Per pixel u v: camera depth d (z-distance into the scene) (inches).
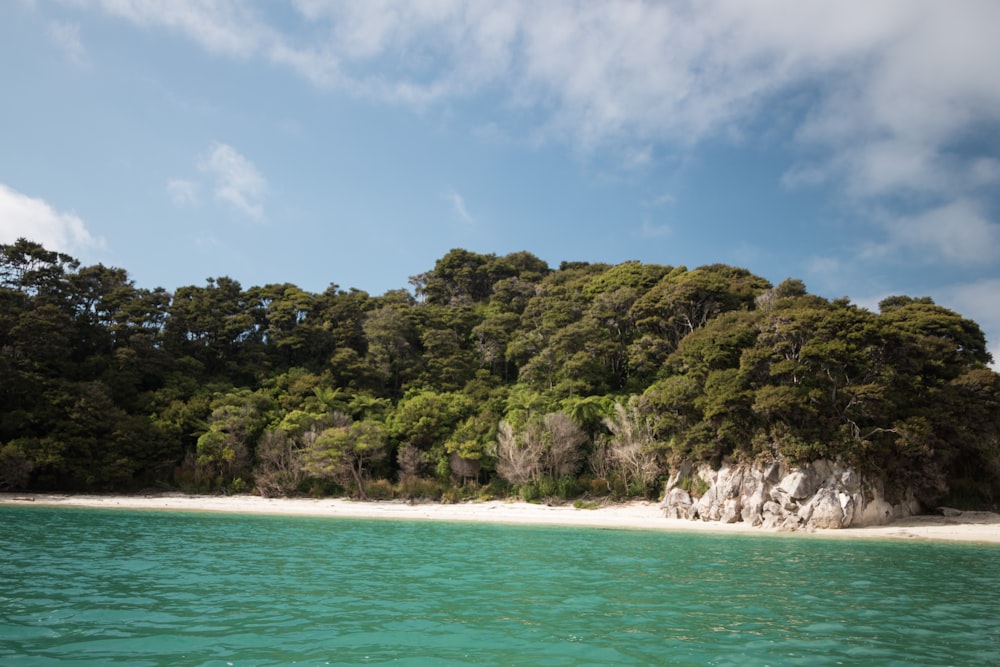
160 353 2659.9
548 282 3732.8
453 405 2346.2
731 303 2544.3
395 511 1873.8
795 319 1659.7
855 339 1610.5
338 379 2812.5
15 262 2694.4
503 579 741.3
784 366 1590.8
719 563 910.4
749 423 1643.7
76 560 803.4
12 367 2123.5
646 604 609.0
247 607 561.0
